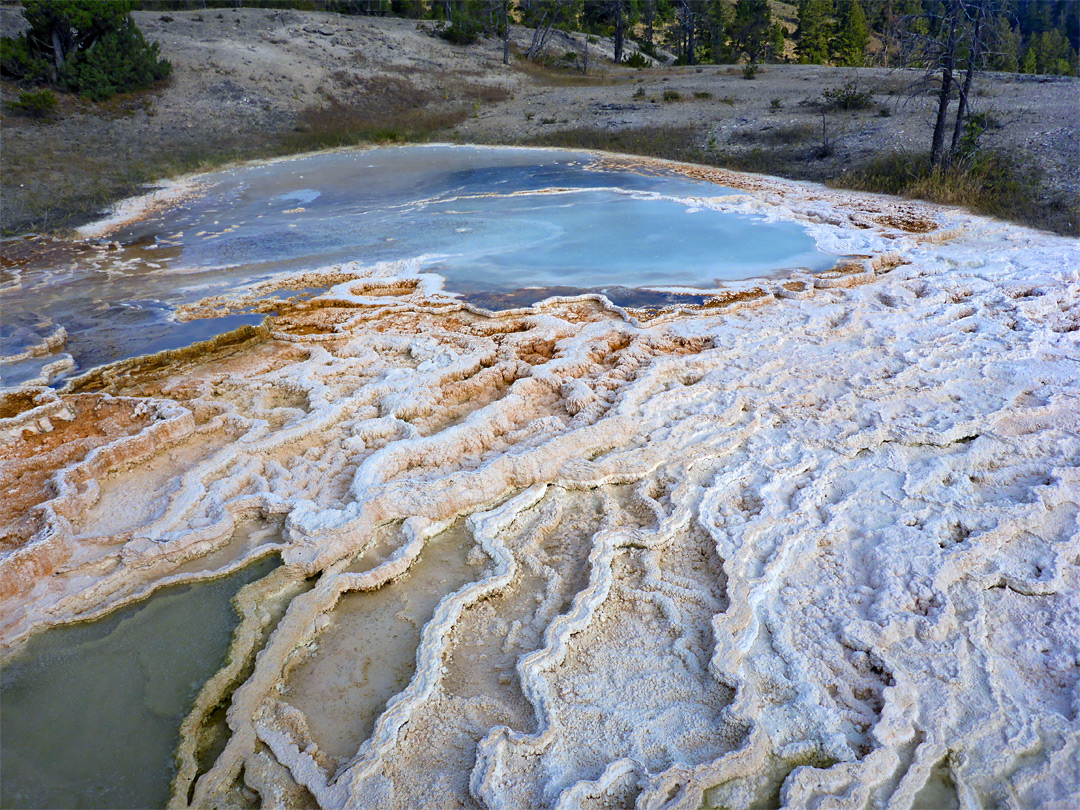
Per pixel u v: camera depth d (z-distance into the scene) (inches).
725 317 269.4
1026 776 106.0
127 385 226.8
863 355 236.5
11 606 140.0
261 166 621.0
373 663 131.5
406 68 1008.9
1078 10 1774.1
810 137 632.4
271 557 156.0
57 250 381.7
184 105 793.6
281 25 1077.8
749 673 123.3
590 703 120.4
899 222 395.5
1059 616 134.6
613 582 147.8
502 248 362.6
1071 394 209.9
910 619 130.9
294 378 226.8
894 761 108.1
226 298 300.8
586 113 824.3
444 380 225.8
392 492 167.6
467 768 110.0
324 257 356.5
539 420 201.0
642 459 182.5
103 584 145.1
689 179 523.2
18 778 111.2
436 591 148.6
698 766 106.4
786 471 176.6
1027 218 395.9
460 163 610.5
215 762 112.4
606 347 247.6
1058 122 544.4
